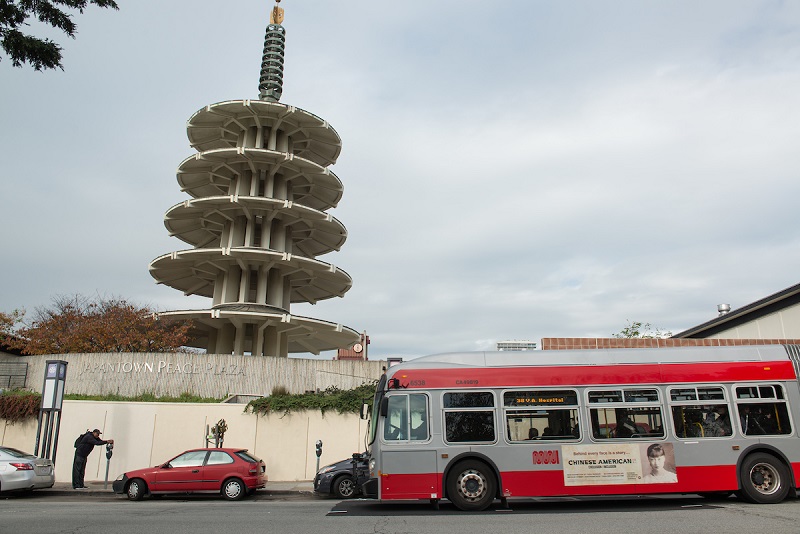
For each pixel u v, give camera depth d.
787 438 13.54
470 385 13.90
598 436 13.49
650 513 12.12
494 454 13.40
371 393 25.62
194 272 42.75
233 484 17.97
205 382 29.08
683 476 13.26
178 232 43.28
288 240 42.47
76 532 10.02
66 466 24.05
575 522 10.89
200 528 10.48
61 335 40.41
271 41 46.59
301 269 40.72
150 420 24.53
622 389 13.82
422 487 13.28
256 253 38.00
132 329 39.03
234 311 37.25
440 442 13.51
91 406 24.62
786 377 13.96
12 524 11.00
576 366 14.02
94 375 29.09
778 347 14.33
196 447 24.39
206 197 41.66
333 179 42.88
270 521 11.48
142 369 29.08
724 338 28.45
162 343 38.62
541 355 14.30
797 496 14.94
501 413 13.67
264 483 19.38
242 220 40.78
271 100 44.31
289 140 44.03
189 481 17.89
